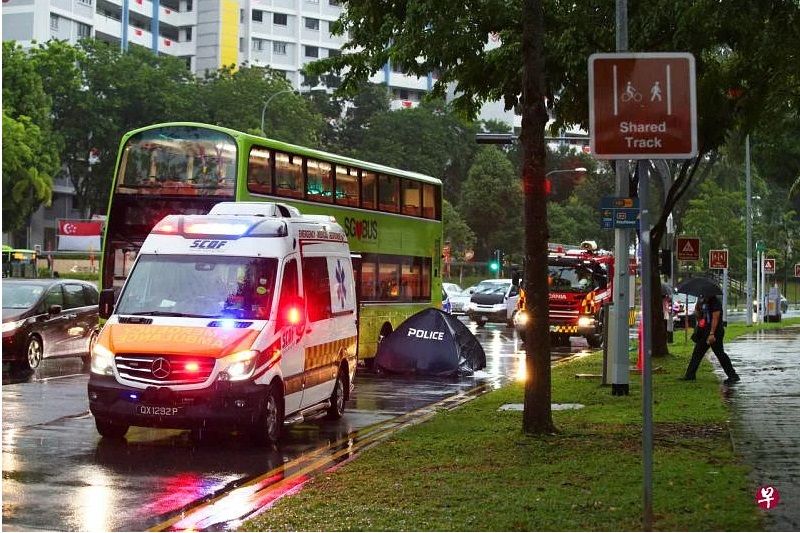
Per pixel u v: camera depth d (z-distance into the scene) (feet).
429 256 88.28
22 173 193.47
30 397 53.78
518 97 70.18
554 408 50.55
